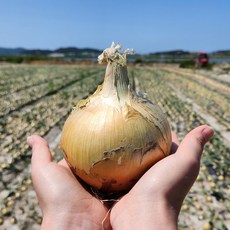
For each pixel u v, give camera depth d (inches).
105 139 7.6
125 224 7.5
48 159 9.2
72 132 8.0
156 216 7.3
